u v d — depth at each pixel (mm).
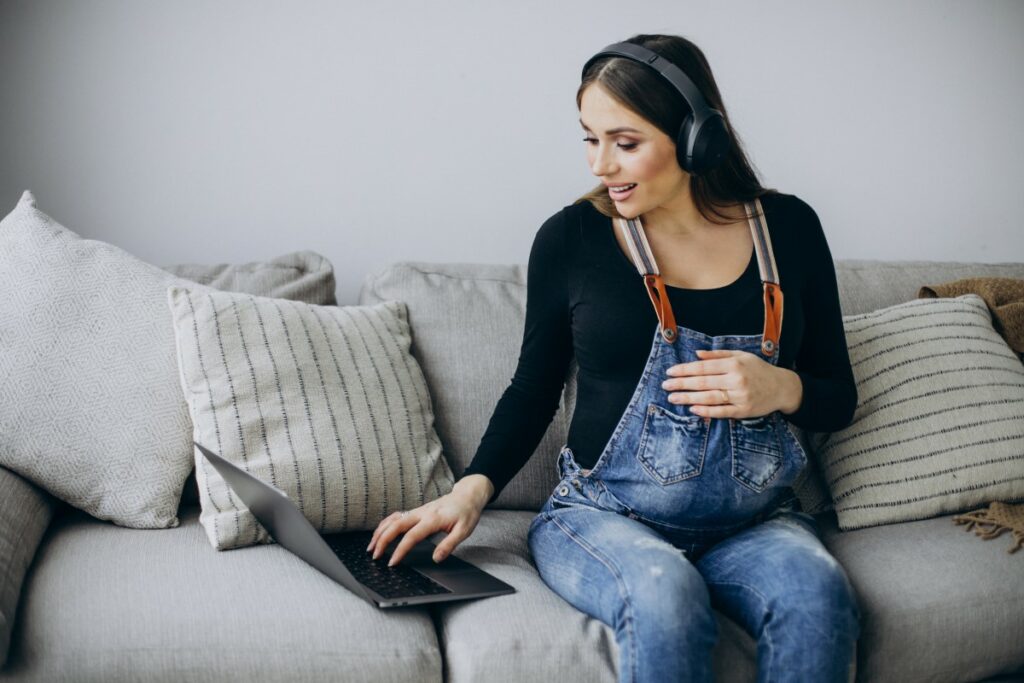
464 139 2197
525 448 1551
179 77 2053
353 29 2117
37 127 2002
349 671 1238
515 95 2205
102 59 2014
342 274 2182
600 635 1303
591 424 1492
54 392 1505
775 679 1243
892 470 1656
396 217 2189
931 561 1485
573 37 2213
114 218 2062
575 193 2262
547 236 1562
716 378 1371
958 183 2463
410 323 1886
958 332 1811
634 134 1356
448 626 1326
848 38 2350
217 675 1213
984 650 1417
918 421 1688
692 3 2260
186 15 2041
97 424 1514
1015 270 2172
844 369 1559
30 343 1519
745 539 1396
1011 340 1898
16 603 1259
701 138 1329
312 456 1526
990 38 2422
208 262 2115
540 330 1564
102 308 1580
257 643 1232
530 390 1573
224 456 1491
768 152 2355
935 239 2473
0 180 2002
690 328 1444
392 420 1654
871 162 2408
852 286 2045
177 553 1416
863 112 2383
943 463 1653
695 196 1509
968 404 1705
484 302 1920
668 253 1500
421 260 2213
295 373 1584
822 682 1226
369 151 2158
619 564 1306
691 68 1409
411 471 1633
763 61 2316
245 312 1607
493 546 1572
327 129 2133
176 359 1587
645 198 1405
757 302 1464
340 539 1543
